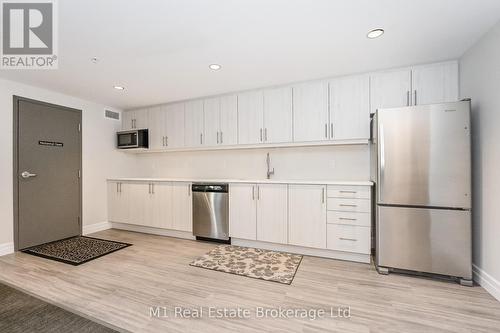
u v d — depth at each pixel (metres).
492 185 1.99
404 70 2.71
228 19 1.82
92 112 4.02
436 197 2.20
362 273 2.41
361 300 1.91
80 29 1.93
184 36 2.05
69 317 1.71
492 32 1.96
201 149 4.06
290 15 1.78
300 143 3.26
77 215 3.76
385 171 2.36
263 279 2.27
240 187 3.22
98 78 2.99
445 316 1.70
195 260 2.75
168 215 3.71
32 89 3.23
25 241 3.13
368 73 2.86
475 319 1.66
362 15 1.79
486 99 2.05
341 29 1.97
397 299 1.92
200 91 3.52
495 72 1.93
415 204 2.26
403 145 2.29
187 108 3.97
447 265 2.18
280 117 3.32
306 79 3.08
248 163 3.88
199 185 3.46
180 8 1.68
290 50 2.32
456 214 2.15
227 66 2.68
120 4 1.63
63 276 2.35
